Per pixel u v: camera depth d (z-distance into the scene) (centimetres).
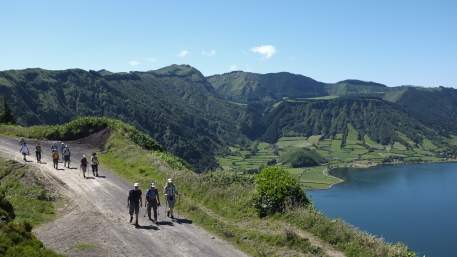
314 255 2181
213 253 2280
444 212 13512
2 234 1817
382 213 13400
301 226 2517
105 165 4709
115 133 5884
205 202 3153
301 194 2866
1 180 3753
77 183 3822
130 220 2750
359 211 13662
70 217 2878
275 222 2636
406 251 2175
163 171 3988
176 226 2708
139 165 4394
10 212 2556
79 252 2214
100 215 2902
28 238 1923
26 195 3303
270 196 2823
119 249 2289
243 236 2480
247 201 2922
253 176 3447
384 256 2108
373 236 2325
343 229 2370
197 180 3475
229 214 2892
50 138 6444
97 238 2447
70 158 5091
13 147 5709
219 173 3559
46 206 3105
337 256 2169
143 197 3425
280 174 2941
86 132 6309
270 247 2309
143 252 2266
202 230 2648
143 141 5900
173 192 2936
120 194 3500
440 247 9944
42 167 4419
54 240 2398
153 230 2617
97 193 3509
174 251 2292
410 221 12444
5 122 8338
